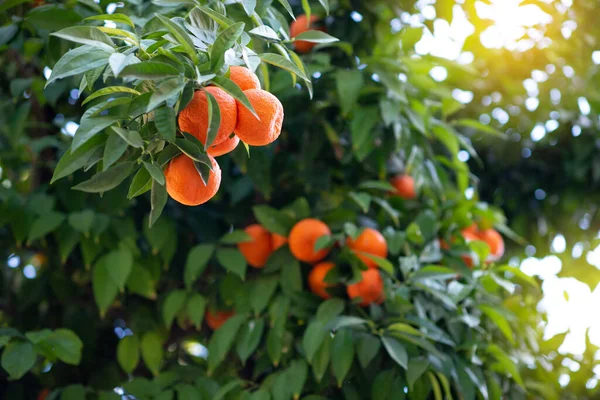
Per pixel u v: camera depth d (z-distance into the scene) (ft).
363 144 7.72
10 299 8.34
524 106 9.57
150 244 7.71
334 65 8.04
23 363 6.84
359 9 8.14
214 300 7.89
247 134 5.34
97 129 5.20
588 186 9.37
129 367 7.72
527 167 9.60
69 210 7.72
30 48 7.66
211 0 5.82
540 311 9.02
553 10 9.28
